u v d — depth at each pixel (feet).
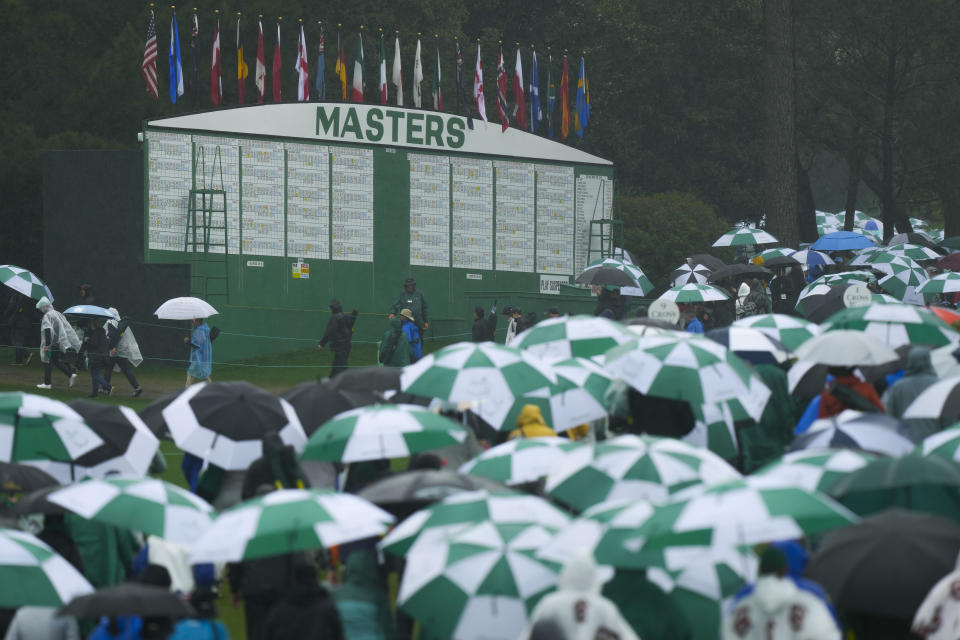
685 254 578.25
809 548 124.36
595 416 154.71
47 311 352.08
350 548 109.50
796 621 89.25
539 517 102.17
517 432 144.46
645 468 108.78
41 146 472.85
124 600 92.07
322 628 96.58
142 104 512.63
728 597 101.19
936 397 141.69
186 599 118.83
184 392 159.22
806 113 568.82
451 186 494.18
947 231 614.75
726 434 152.05
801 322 184.75
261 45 463.83
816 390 173.47
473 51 643.86
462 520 101.50
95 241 439.22
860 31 538.88
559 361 162.30
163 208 433.07
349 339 361.92
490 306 499.51
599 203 523.29
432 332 485.97
